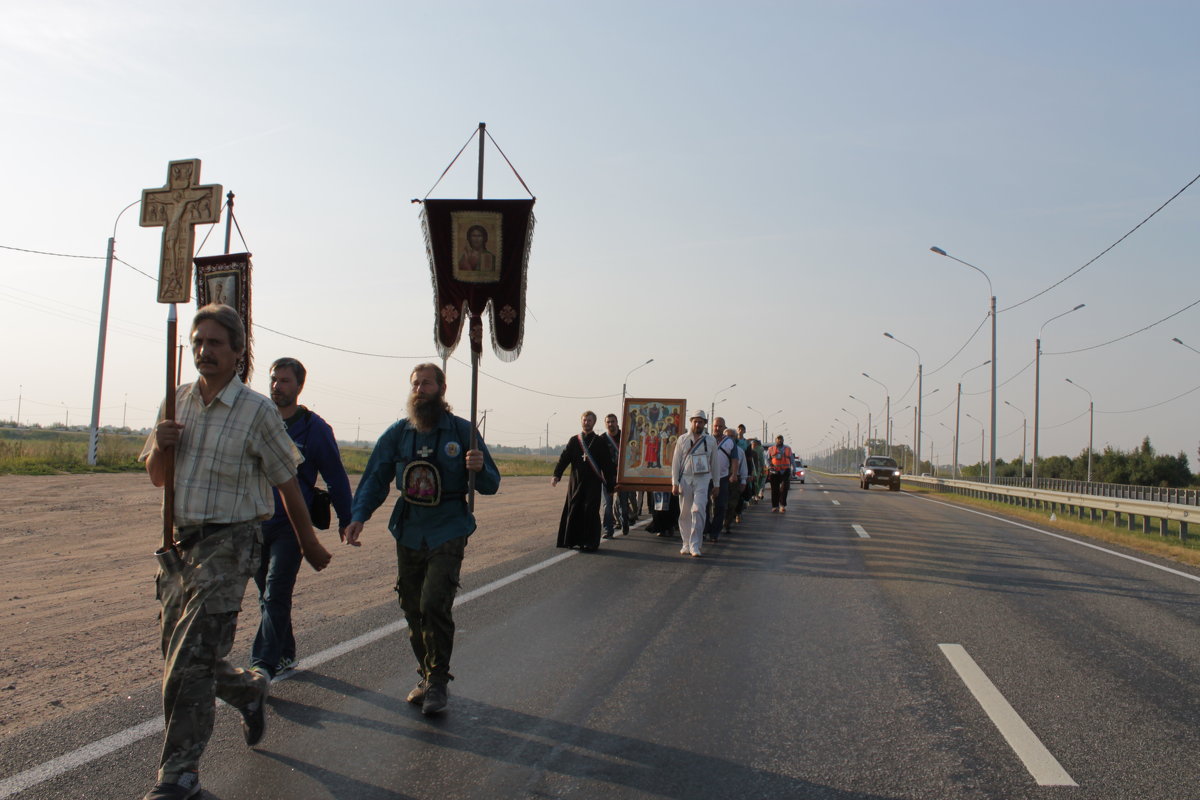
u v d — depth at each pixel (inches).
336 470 208.7
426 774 154.3
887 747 170.6
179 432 142.8
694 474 477.4
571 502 480.4
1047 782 152.9
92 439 1040.2
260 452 146.4
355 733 175.2
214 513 141.9
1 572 370.6
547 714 189.5
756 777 154.7
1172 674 230.2
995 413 1315.2
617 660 236.5
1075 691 211.9
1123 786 151.3
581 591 345.1
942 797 146.3
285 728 177.5
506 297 270.1
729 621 291.0
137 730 175.6
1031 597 351.6
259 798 142.6
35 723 179.9
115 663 230.2
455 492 196.9
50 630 267.6
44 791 144.2
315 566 158.4
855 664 235.6
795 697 204.2
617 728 180.7
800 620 294.8
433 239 271.6
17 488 744.3
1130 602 346.3
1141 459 2797.7
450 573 192.5
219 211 182.5
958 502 1216.2
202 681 137.1
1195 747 171.9
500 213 269.7
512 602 319.3
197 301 347.9
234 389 146.6
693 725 183.2
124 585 346.0
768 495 1268.5
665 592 346.6
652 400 582.9
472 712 190.2
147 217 187.2
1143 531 732.0
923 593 355.3
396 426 202.1
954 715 191.8
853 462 5639.8
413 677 215.5
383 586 355.6
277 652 202.1
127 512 605.3
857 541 565.0
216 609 139.0
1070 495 932.0
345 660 230.8
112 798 141.6
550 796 145.6
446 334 269.9
